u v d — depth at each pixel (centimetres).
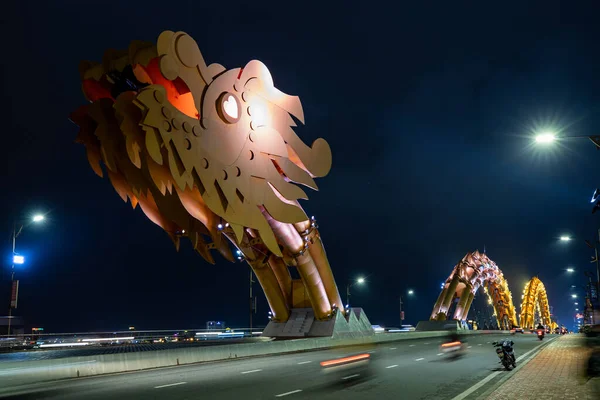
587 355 2761
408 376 1889
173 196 2339
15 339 3538
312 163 2902
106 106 2214
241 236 2466
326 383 1695
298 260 3384
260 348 3070
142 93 2072
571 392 1337
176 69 2227
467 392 1462
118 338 4038
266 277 3850
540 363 2281
